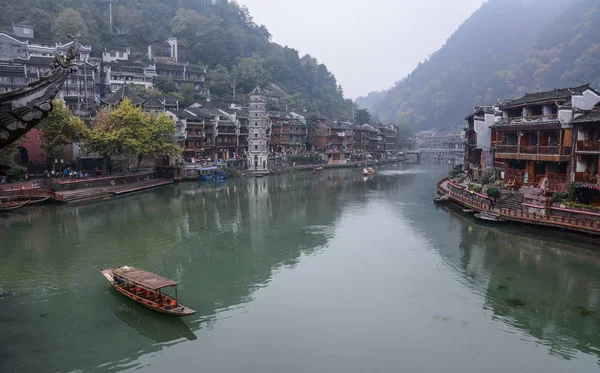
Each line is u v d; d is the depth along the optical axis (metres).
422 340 23.69
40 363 20.88
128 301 27.53
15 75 84.31
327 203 65.69
